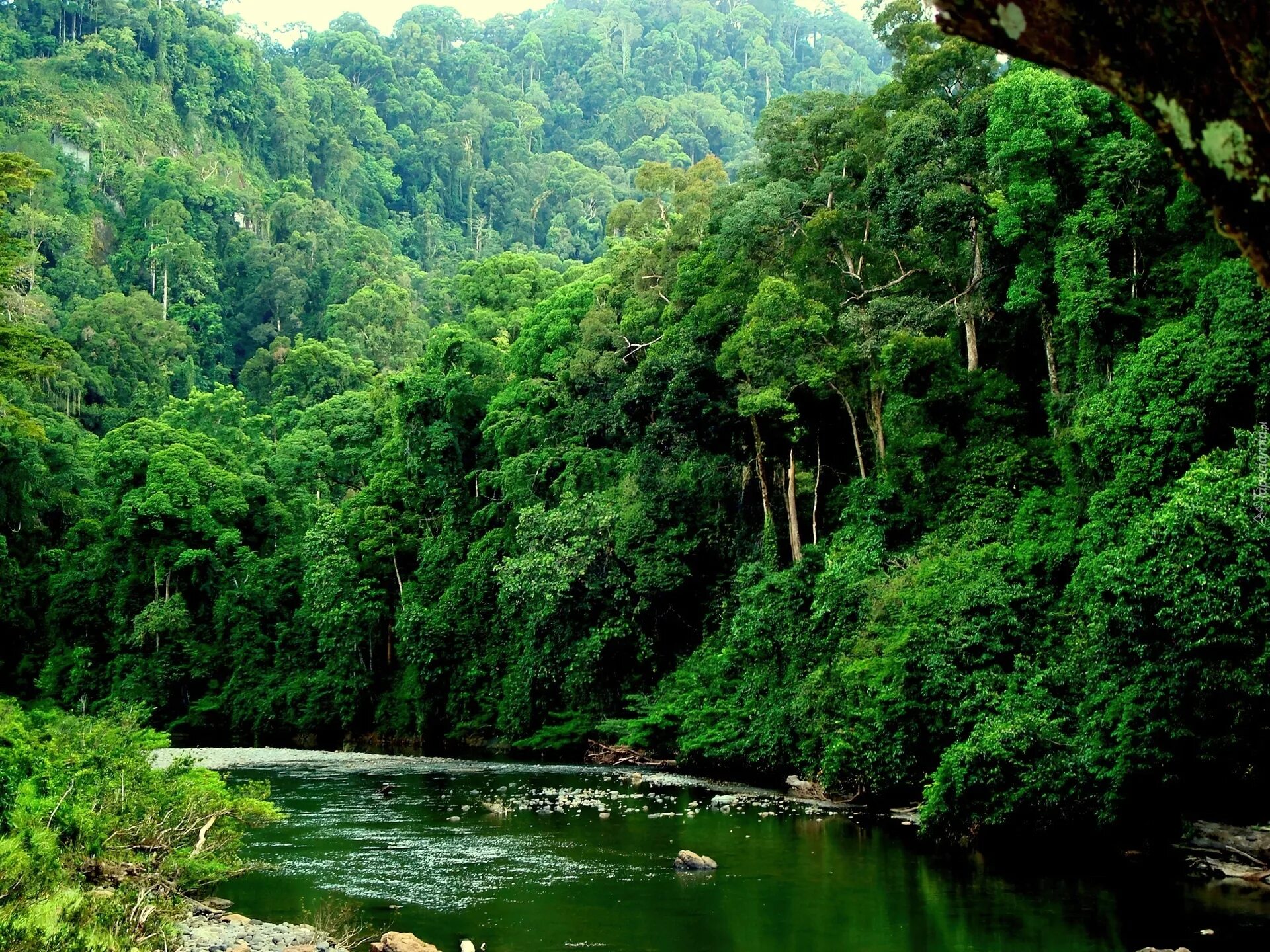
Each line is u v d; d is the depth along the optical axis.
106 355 115.62
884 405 40.44
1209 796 21.52
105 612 68.62
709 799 33.12
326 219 154.25
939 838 25.09
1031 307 35.59
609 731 46.69
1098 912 18.14
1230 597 20.31
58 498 76.00
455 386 65.56
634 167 192.75
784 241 47.34
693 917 18.42
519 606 53.44
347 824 28.70
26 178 36.91
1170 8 3.58
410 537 61.97
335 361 105.44
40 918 13.40
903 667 29.02
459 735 55.03
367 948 16.89
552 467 55.62
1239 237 3.69
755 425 42.72
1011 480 33.88
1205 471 22.80
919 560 33.72
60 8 166.50
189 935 16.69
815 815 29.33
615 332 55.62
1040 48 3.82
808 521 44.81
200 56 172.00
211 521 69.81
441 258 166.62
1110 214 31.70
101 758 20.50
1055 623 27.95
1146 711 21.20
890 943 16.62
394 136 194.75
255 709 62.53
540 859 23.67
